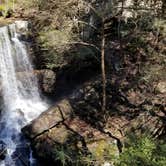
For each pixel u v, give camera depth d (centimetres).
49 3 1257
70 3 1217
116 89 1473
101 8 1259
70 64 1591
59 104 1446
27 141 1380
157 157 884
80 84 1656
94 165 1127
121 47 1577
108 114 1345
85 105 1433
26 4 1338
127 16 1571
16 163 1312
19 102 1703
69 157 1056
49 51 1410
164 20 1350
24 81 1741
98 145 1223
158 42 1528
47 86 1728
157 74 1412
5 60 1719
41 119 1386
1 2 1989
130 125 1288
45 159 1261
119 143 1230
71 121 1366
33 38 1680
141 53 1545
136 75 1505
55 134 1310
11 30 1730
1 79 1689
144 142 915
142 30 1544
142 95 1420
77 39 1301
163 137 1233
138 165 872
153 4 1402
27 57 1733
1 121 1589
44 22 1350
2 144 1406
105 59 1608
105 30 1590
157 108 1340
